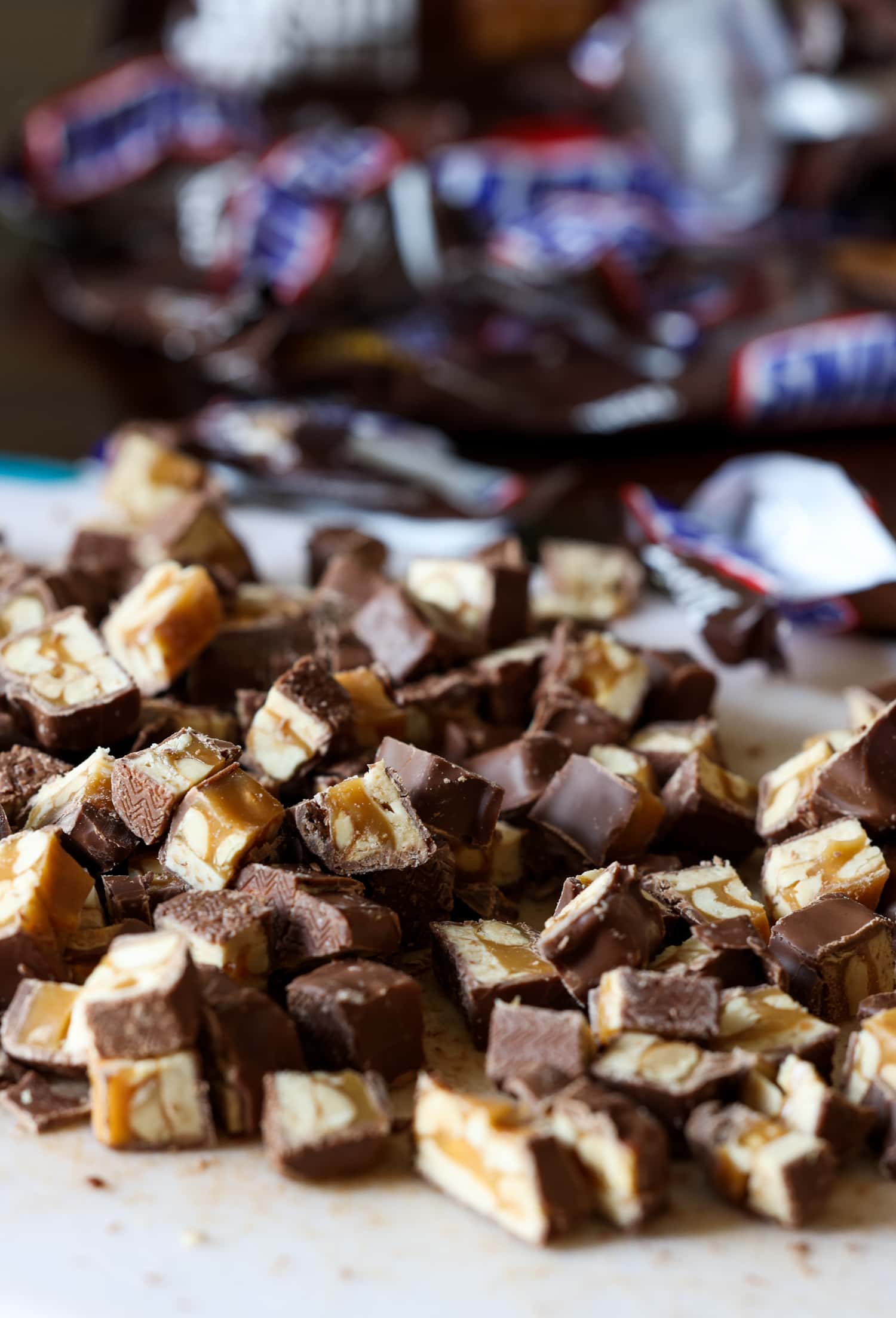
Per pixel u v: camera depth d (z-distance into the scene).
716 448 0.49
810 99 0.49
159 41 0.56
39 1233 0.30
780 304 0.49
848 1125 0.31
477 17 0.53
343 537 0.42
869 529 0.43
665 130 0.52
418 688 0.37
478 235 0.53
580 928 0.32
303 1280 0.30
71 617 0.36
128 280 0.56
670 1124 0.31
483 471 0.48
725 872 0.34
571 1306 0.30
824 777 0.35
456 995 0.33
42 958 0.32
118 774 0.33
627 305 0.50
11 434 0.51
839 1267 0.30
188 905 0.32
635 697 0.38
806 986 0.33
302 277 0.52
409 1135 0.31
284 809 0.34
